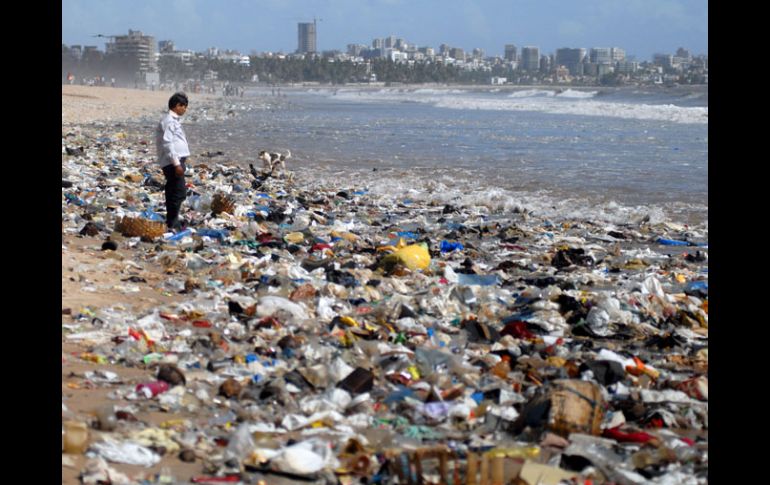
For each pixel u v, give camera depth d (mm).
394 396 6461
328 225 15266
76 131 37500
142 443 5387
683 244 14352
